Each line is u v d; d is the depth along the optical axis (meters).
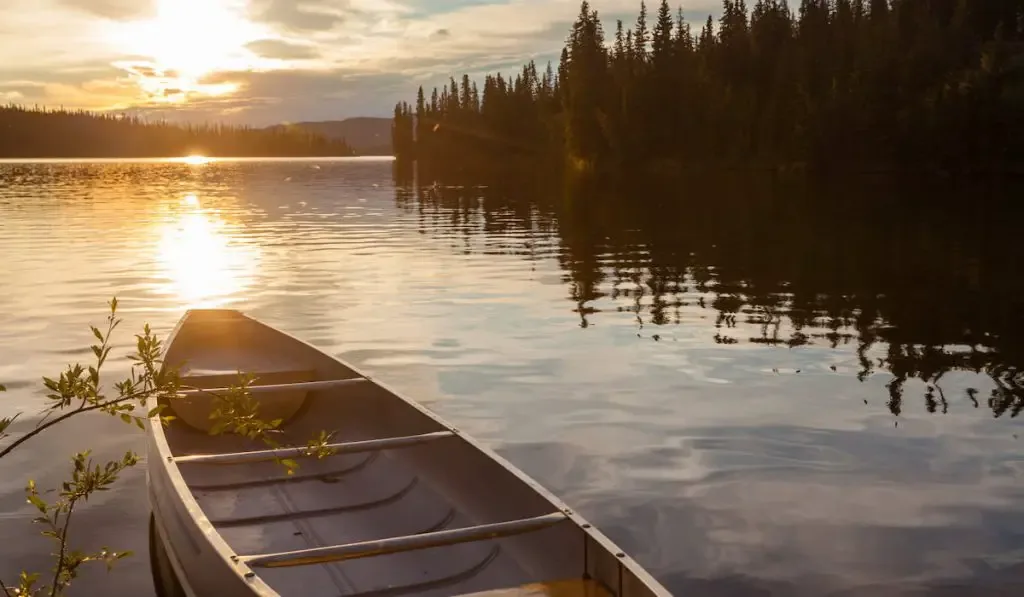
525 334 10.51
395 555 4.50
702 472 6.05
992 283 14.17
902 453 6.41
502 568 4.22
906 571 4.61
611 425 7.10
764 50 69.94
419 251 19.08
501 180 61.62
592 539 3.72
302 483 5.59
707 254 18.42
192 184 61.31
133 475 5.92
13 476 5.92
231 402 3.41
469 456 4.87
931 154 51.88
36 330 10.65
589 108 73.31
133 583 4.45
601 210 31.75
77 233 23.30
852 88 57.00
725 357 9.34
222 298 13.03
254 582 3.31
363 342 10.09
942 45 58.25
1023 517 5.28
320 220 28.14
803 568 4.64
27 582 3.13
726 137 67.69
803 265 16.61
